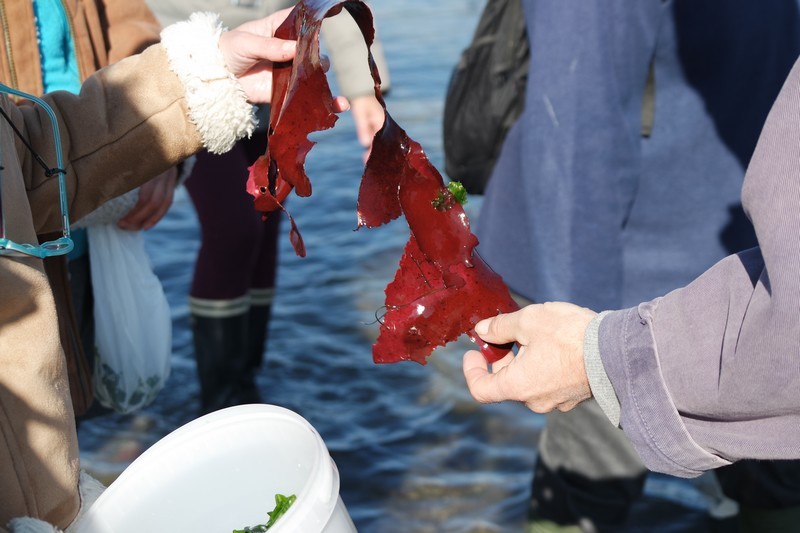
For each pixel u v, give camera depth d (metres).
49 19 2.16
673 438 1.50
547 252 2.42
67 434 1.47
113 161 1.73
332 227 5.15
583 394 1.65
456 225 1.68
